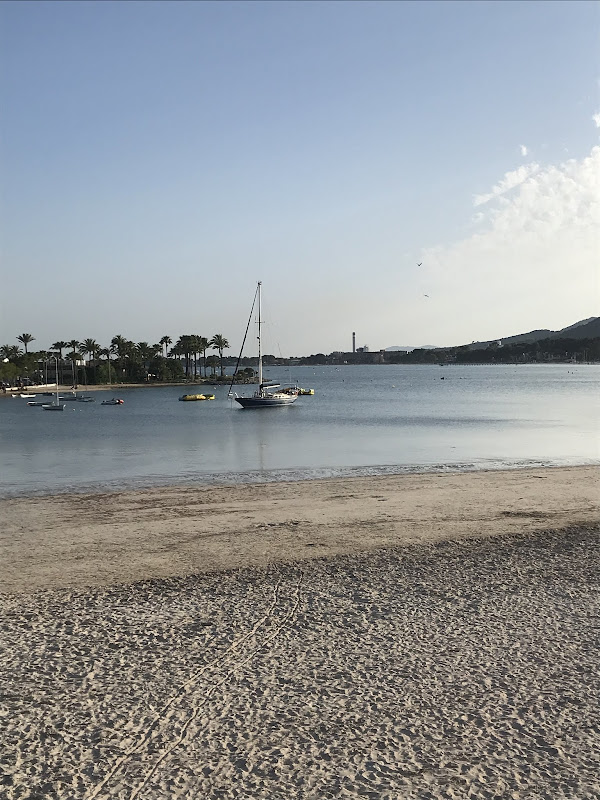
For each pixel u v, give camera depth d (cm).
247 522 1730
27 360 17275
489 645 905
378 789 600
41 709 741
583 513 1780
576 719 714
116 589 1159
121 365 19225
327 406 8731
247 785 607
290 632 955
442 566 1280
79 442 4506
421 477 2514
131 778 618
